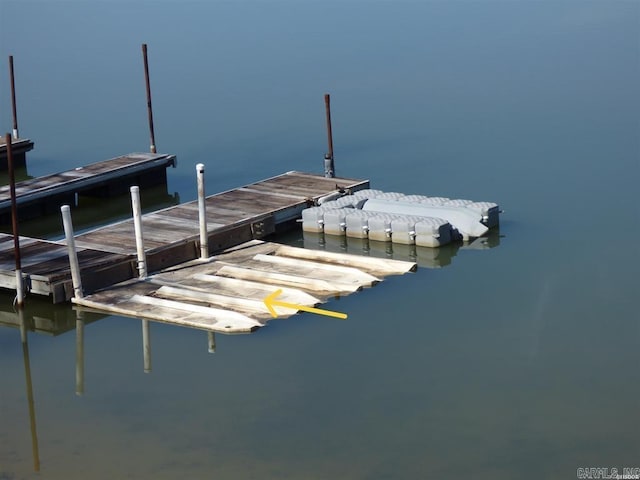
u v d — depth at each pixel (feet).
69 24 201.36
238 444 60.44
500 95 139.54
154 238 87.25
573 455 58.23
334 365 69.82
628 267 84.38
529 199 100.48
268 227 93.45
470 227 91.61
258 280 82.79
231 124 131.13
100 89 151.33
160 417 64.13
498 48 169.07
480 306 78.28
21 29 197.88
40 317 79.46
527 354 70.59
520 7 204.33
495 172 108.47
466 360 69.97
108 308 78.33
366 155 116.16
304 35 185.06
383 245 91.56
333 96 142.41
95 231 89.86
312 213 94.27
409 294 80.74
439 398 65.05
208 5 217.56
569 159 111.45
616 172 106.73
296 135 125.29
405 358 70.49
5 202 100.42
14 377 70.64
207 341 73.77
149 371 70.23
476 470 57.00
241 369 69.77
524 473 56.59
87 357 72.84
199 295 79.10
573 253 87.51
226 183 109.50
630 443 59.31
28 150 121.49
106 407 65.72
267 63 163.84
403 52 168.45
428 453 58.90
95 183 107.34
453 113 131.75
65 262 82.58
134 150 122.93
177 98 144.66
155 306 78.33
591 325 74.59
